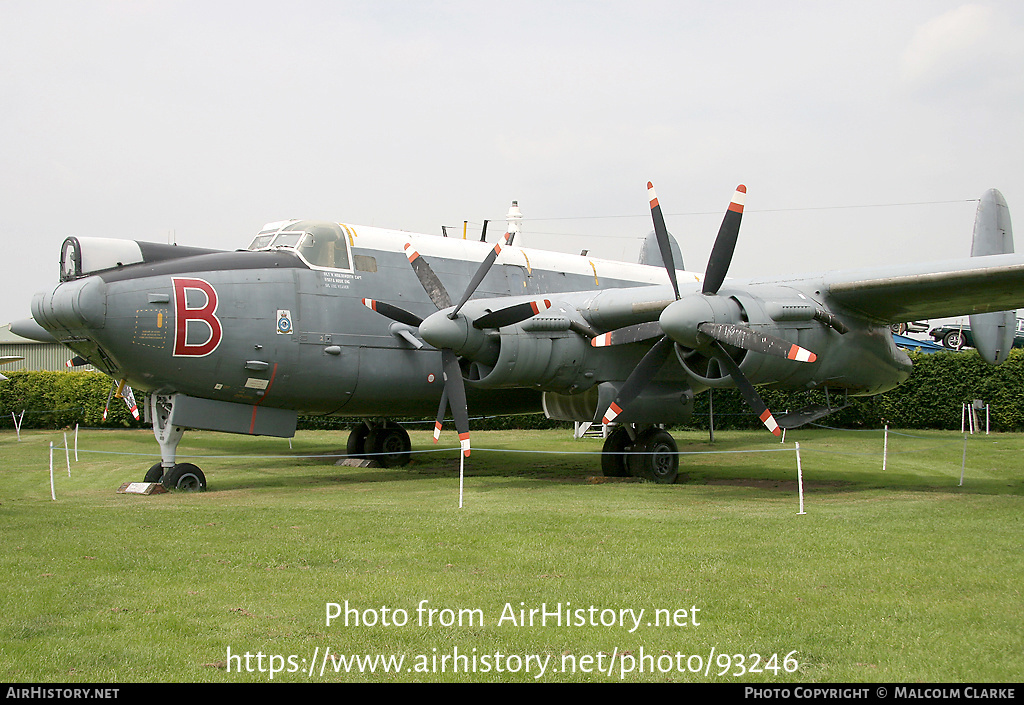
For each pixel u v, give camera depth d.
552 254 16.42
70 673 4.63
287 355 12.70
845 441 21.80
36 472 15.66
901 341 32.84
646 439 13.70
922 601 5.92
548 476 14.70
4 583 6.33
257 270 12.69
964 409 23.92
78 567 6.80
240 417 12.91
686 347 11.86
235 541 7.84
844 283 11.80
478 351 12.09
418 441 23.30
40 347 33.97
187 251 13.05
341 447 21.33
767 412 11.06
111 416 27.23
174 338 11.75
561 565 6.96
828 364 12.16
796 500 10.95
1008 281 10.77
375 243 14.05
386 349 13.69
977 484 13.34
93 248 12.06
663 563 7.00
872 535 8.13
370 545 7.70
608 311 12.70
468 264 15.03
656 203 11.55
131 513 9.40
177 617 5.58
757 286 12.02
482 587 6.30
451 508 9.98
